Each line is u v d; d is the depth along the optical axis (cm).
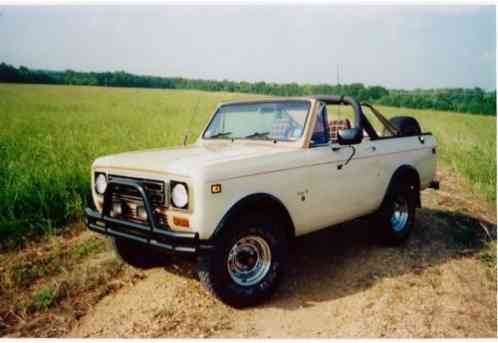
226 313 390
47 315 391
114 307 404
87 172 755
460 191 945
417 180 598
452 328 370
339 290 441
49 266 486
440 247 575
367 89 5097
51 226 599
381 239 561
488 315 396
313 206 443
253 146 465
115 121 1975
